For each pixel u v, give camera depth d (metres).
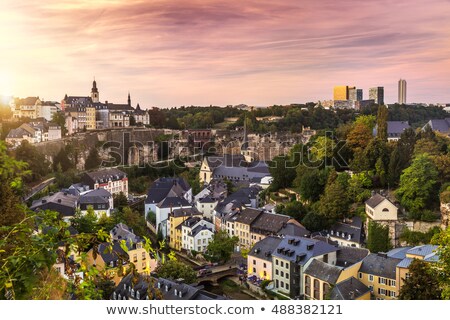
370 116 140.75
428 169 99.94
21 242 16.72
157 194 156.75
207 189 170.62
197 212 136.50
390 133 169.00
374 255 85.94
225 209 137.75
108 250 17.83
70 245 17.17
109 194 146.12
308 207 117.75
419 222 97.75
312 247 92.00
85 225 108.25
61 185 165.00
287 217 114.06
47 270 17.53
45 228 18.17
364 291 78.56
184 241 125.94
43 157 176.62
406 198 101.38
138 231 126.62
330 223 109.06
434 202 100.06
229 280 103.94
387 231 97.38
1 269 15.84
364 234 103.50
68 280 18.28
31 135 199.50
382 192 108.94
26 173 18.16
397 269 79.00
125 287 76.19
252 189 157.25
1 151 17.05
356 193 110.81
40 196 140.62
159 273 85.69
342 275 82.50
